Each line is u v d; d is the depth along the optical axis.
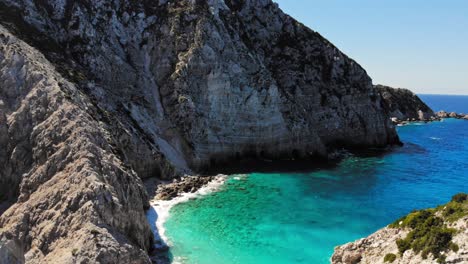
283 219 46.41
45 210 33.91
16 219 33.88
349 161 78.88
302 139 76.06
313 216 47.75
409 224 32.00
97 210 32.28
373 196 56.88
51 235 31.70
